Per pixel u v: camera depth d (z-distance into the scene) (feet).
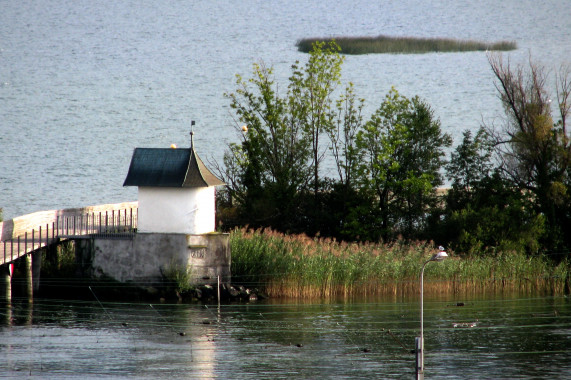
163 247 652.48
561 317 636.48
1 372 489.26
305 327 595.47
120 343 548.72
